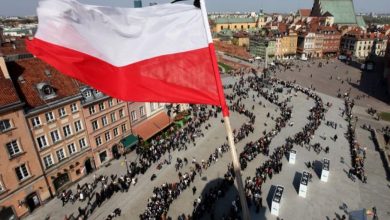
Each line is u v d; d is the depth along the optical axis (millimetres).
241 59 146000
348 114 74500
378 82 107875
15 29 131500
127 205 40438
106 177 46500
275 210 37469
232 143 7902
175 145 57156
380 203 40406
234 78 112500
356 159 50094
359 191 43000
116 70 8039
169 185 43469
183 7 8562
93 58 7734
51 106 39844
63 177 43656
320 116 72188
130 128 55281
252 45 154750
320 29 154375
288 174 46906
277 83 103562
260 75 116562
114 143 52000
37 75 41000
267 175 46406
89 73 7727
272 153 53625
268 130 65000
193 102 8352
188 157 52938
